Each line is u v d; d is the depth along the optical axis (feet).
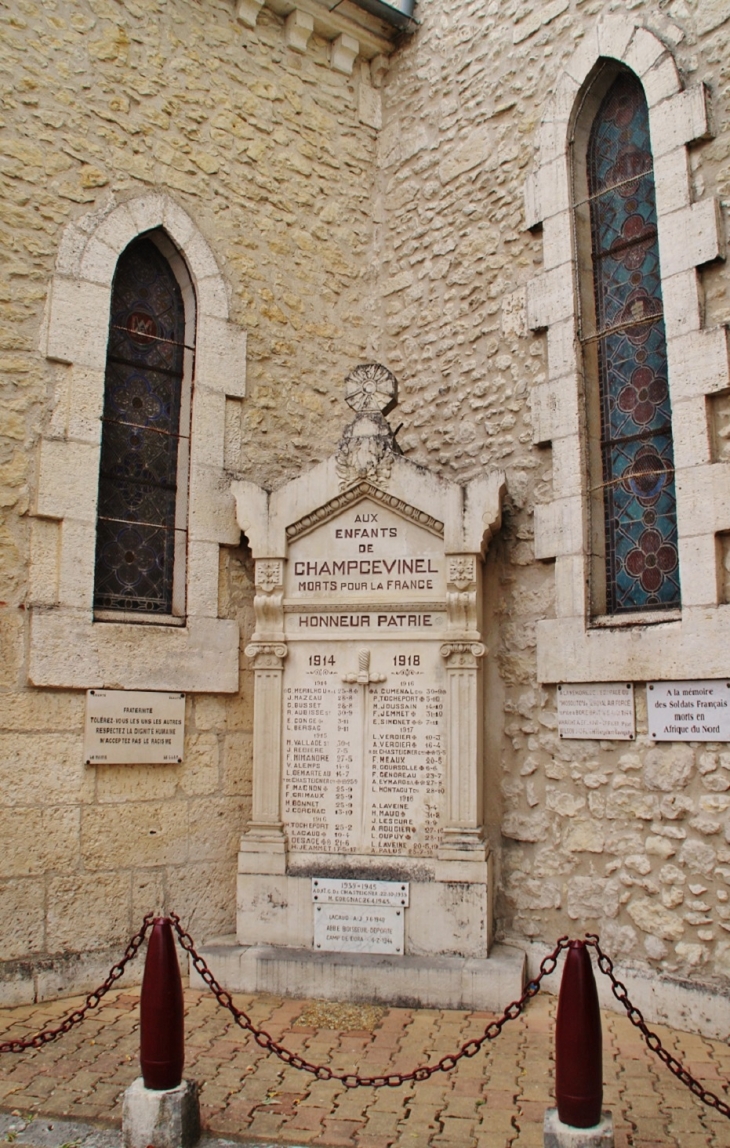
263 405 21.35
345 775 18.26
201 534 19.84
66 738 17.53
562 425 18.88
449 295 21.95
